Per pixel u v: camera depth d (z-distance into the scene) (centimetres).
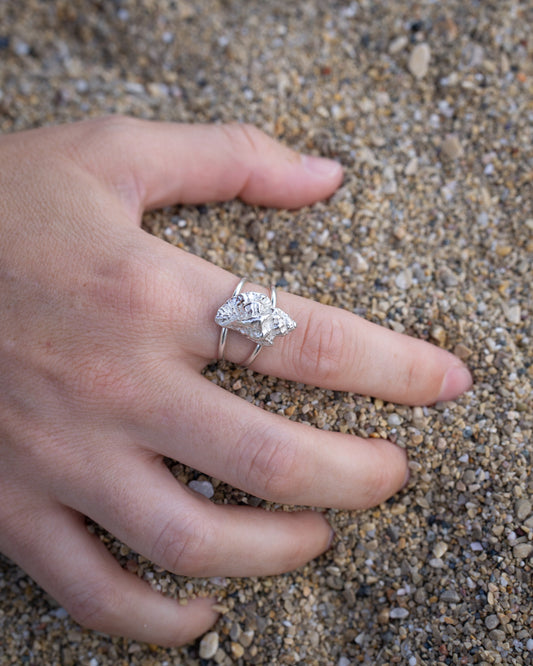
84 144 25
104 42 32
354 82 30
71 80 32
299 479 23
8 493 24
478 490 24
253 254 27
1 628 26
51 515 24
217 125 26
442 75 29
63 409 23
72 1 32
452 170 28
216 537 23
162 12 32
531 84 29
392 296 26
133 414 23
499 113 28
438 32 29
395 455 24
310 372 23
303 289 26
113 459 23
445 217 27
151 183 25
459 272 26
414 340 24
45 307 23
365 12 30
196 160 26
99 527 24
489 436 25
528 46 29
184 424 23
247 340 23
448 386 25
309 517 24
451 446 25
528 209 27
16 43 32
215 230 27
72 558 24
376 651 25
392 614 24
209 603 25
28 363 23
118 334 23
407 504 25
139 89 31
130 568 24
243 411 23
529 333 26
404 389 24
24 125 31
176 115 30
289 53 30
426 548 25
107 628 24
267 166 26
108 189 25
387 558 25
